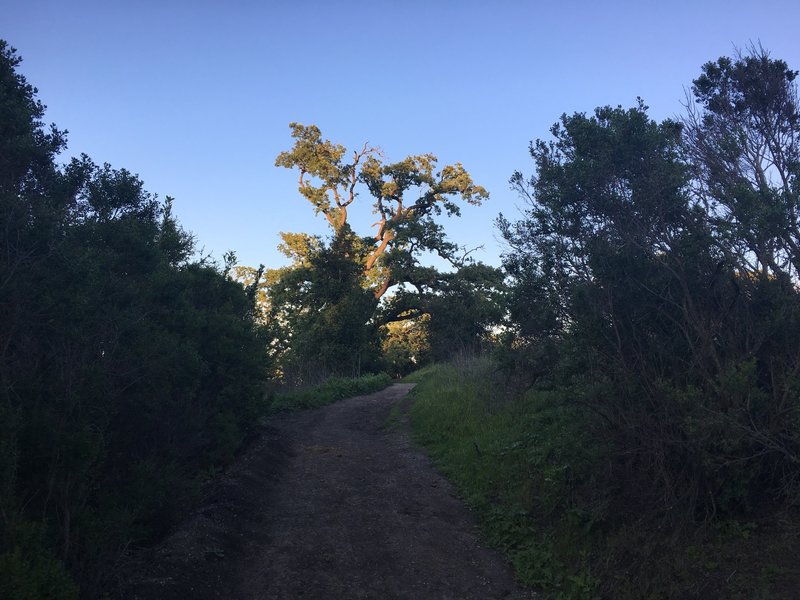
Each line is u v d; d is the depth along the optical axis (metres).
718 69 7.00
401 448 11.67
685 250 6.09
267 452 10.12
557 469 7.55
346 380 24.00
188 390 7.39
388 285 42.62
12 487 3.73
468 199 45.75
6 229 4.50
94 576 4.30
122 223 6.34
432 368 33.12
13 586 3.13
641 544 5.62
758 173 6.55
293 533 6.74
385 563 6.10
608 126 6.94
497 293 8.76
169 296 8.03
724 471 5.41
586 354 6.72
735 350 5.71
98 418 5.06
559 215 7.29
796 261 5.91
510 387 11.28
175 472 6.63
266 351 12.29
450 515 7.75
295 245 42.25
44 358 4.80
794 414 5.02
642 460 6.07
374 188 44.84
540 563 6.10
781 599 4.26
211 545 5.86
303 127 44.38
